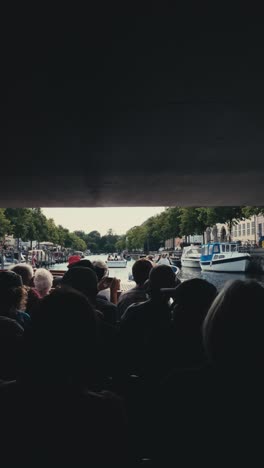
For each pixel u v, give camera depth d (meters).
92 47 4.93
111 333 4.30
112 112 6.98
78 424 1.64
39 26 4.50
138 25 4.49
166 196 15.47
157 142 8.66
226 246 56.28
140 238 172.25
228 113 7.04
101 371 3.86
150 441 2.04
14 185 13.03
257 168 11.09
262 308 1.79
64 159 9.95
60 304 1.79
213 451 1.71
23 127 7.70
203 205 18.19
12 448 1.65
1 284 4.35
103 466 1.64
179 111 6.95
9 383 1.79
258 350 1.74
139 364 4.12
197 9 4.21
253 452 1.67
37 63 5.30
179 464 1.77
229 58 5.20
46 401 1.66
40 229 103.69
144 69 5.48
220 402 1.73
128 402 3.62
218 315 1.82
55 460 1.62
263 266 52.12
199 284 3.35
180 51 5.03
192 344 3.37
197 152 9.48
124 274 55.69
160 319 4.09
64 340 1.70
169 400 1.81
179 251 87.88
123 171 11.28
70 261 11.62
